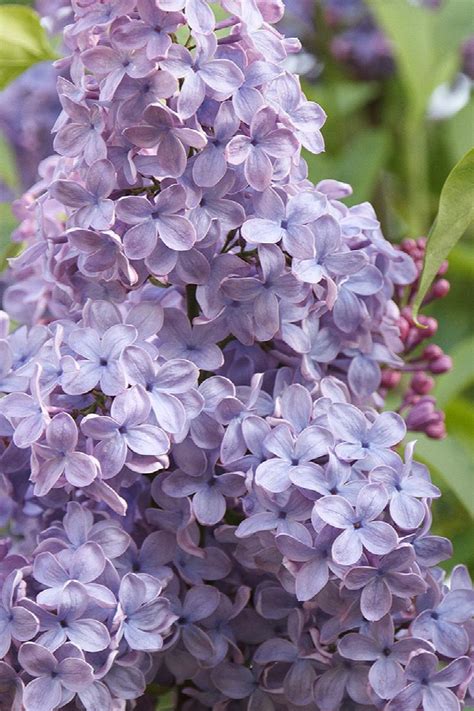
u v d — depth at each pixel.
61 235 0.86
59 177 0.87
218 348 0.85
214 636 0.85
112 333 0.84
